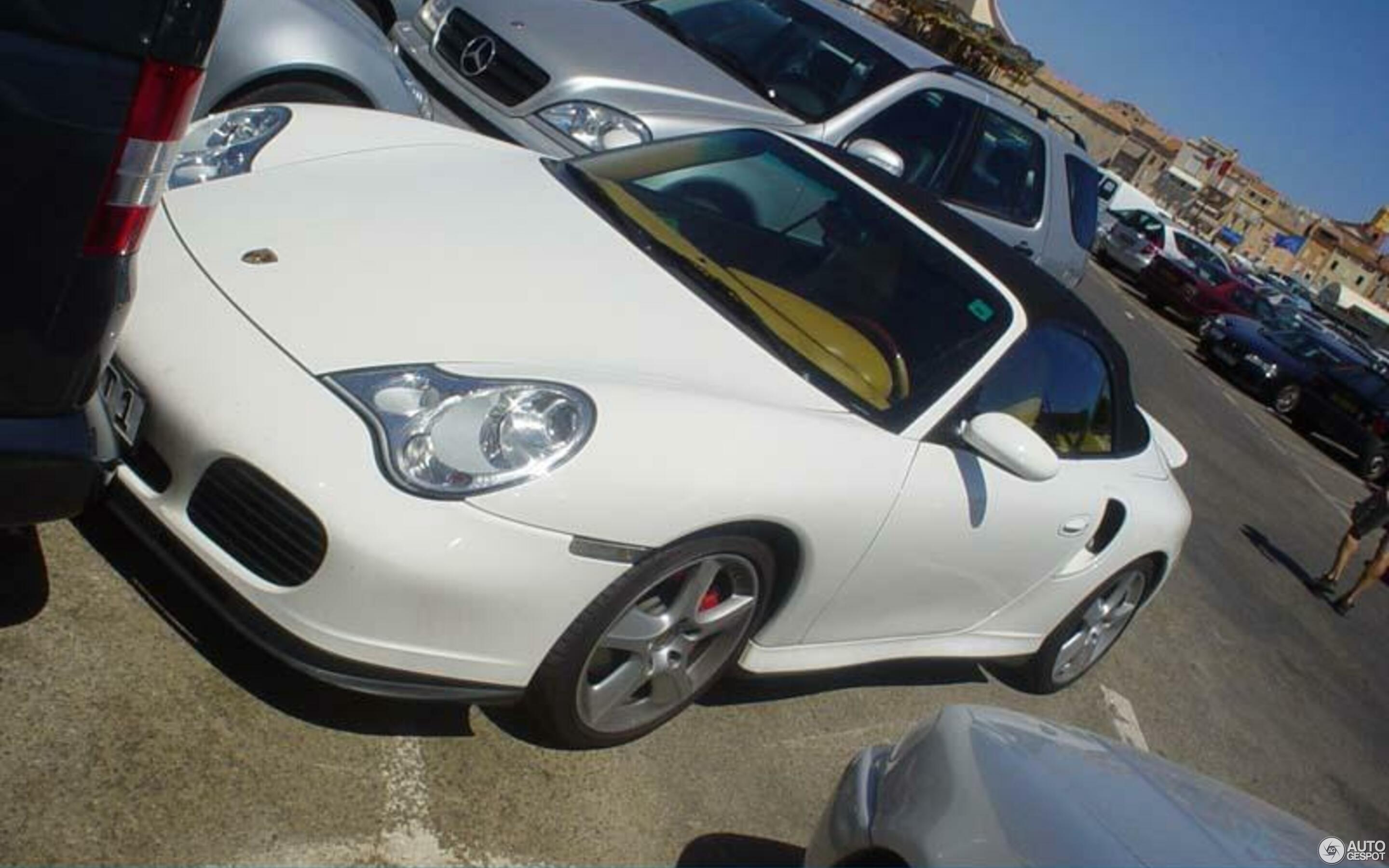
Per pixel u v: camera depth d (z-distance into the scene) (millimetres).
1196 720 5586
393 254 2980
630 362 2906
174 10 2033
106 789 2320
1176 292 24109
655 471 2619
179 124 2143
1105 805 2229
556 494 2496
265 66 4391
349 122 3727
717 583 3020
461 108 5609
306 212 3080
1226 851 2203
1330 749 6172
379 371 2562
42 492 2215
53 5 1920
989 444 3311
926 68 6676
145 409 2551
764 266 3572
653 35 6152
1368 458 18641
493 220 3312
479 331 2783
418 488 2416
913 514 3240
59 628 2605
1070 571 4180
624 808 2908
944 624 3838
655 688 3023
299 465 2398
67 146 2014
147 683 2582
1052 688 4773
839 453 3045
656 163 3945
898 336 3494
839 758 3590
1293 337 20766
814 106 6176
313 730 2664
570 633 2646
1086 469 4070
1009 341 3635
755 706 3605
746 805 3166
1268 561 9539
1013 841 2072
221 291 2697
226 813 2389
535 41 5559
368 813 2537
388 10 6516
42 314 2115
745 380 3080
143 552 2902
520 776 2816
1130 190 34938
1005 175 7020
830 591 3205
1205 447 13273
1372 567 8992
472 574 2432
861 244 3744
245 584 2455
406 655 2465
